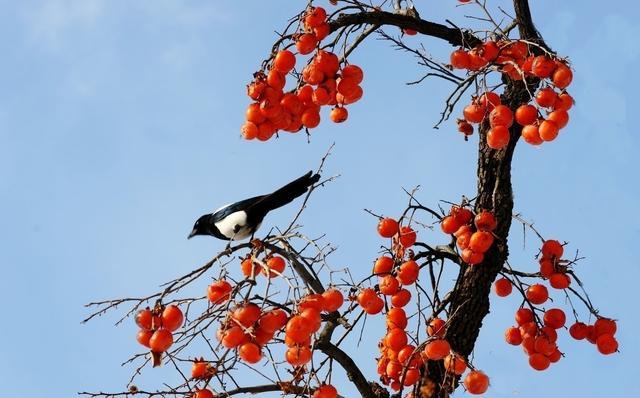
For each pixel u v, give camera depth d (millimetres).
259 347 5785
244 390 6953
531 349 6988
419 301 6961
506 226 7238
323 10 6531
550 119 6254
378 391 7559
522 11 7289
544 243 7223
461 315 7195
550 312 7055
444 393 6793
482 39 7199
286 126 6395
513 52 6844
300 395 6699
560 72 6285
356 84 6406
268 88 6246
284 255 6906
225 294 6555
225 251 6785
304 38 6410
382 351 7305
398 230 7035
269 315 5824
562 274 7094
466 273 7270
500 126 6414
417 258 7461
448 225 7223
